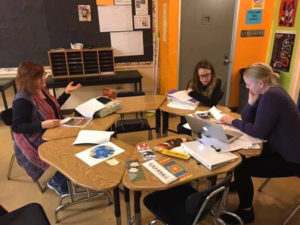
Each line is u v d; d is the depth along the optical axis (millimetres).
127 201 1702
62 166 1527
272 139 1744
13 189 2477
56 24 3834
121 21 3990
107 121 2184
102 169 1494
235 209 2117
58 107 2447
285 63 3498
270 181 2506
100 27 3961
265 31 3959
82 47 3805
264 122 1661
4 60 3873
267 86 1703
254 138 1776
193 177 1403
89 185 1359
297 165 1739
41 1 3693
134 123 2939
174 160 1573
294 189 2393
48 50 3934
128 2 3910
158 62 4359
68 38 3930
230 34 3906
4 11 3654
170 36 3689
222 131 1623
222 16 3773
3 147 3279
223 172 1464
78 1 3777
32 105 2145
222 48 3965
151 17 4059
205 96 2557
